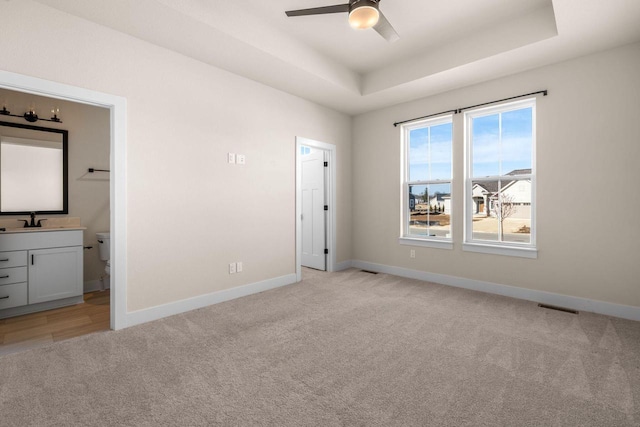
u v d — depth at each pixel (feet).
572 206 10.02
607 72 9.38
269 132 12.34
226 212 10.93
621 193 9.20
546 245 10.53
